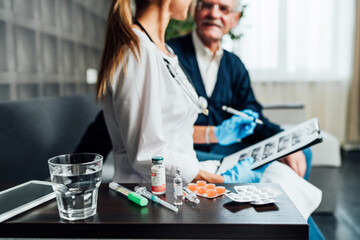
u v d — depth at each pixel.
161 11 0.93
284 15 3.48
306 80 3.55
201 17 1.51
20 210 0.53
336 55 3.50
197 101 1.02
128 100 0.76
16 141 0.90
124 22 0.77
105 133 1.47
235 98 1.56
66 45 1.56
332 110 3.59
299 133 0.95
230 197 0.58
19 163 0.90
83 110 1.45
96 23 2.06
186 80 1.03
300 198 0.92
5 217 0.50
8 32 1.07
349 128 3.60
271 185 0.66
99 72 0.81
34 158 0.98
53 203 0.58
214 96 1.52
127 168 0.88
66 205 0.50
